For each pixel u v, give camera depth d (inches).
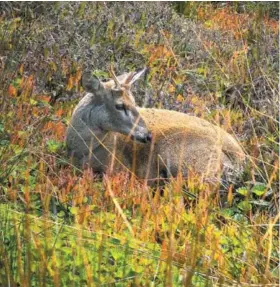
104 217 542.9
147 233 517.7
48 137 726.5
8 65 811.4
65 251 466.6
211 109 855.1
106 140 716.0
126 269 458.9
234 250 506.6
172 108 839.1
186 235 525.3
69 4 1038.4
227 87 907.4
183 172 716.7
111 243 486.9
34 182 604.1
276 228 581.3
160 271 461.4
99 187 625.3
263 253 498.6
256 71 927.0
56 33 971.3
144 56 971.3
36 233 456.1
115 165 711.7
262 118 794.2
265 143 728.3
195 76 933.8
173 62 974.4
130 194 600.7
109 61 938.7
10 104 728.3
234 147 727.7
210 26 1169.4
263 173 663.1
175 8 1258.0
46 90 846.5
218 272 458.3
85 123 717.9
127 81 724.0
